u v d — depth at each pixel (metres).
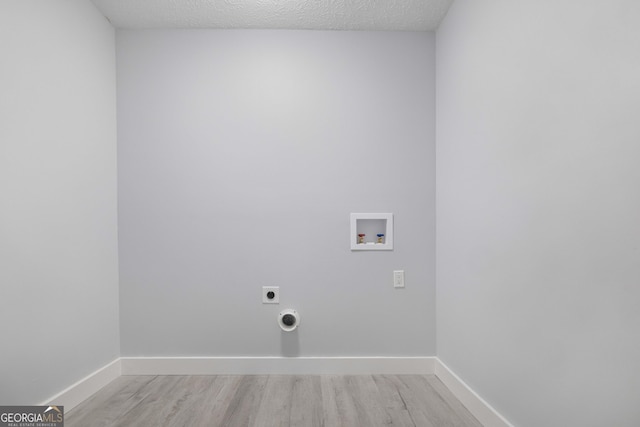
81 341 1.86
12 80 1.45
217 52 2.24
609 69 0.93
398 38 2.27
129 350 2.21
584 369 1.03
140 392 1.95
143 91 2.22
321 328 2.24
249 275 2.24
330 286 2.25
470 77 1.75
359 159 2.26
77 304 1.83
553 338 1.15
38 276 1.58
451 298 2.00
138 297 2.21
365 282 2.25
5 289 1.41
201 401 1.84
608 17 0.93
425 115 2.27
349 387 2.02
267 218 2.24
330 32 2.26
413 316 2.25
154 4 2.00
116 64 2.22
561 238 1.11
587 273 1.01
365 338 2.24
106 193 2.10
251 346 2.23
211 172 2.24
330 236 2.25
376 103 2.26
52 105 1.68
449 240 2.03
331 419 1.65
